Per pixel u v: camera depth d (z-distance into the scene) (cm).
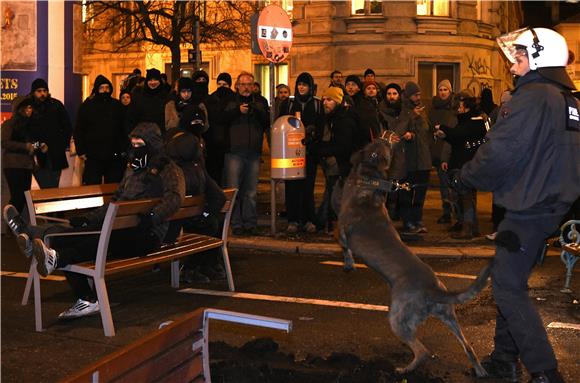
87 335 647
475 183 505
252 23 1073
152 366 322
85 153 1221
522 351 496
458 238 1089
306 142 1063
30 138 1131
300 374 533
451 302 506
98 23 3247
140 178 693
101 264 639
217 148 1141
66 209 783
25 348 612
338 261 959
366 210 561
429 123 1231
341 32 2847
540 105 484
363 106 1048
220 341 612
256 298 773
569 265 804
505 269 498
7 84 1298
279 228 1162
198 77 1202
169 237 723
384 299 770
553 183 489
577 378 553
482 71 2934
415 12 2805
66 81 1337
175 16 2533
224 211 799
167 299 769
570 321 697
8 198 1154
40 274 636
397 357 593
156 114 1174
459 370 566
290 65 2934
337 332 657
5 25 1292
